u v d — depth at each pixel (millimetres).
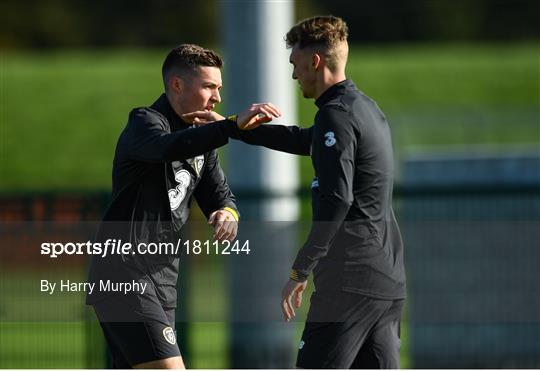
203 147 17547
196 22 166750
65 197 27000
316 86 18625
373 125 18219
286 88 36250
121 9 166375
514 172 37656
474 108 95312
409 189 27750
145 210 18375
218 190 19609
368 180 18234
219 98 18766
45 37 162750
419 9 169625
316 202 18375
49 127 95625
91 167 88438
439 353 28297
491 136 80438
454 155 37938
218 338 32375
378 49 152500
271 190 27297
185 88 18500
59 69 112750
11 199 27000
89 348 27125
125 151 18016
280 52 36000
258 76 35812
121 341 18594
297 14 156000
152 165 18266
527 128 81000
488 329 28250
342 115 17938
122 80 107750
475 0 171625
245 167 35656
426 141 78312
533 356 27844
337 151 17781
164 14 166875
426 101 103062
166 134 17656
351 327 18562
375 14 169125
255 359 27625
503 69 112125
